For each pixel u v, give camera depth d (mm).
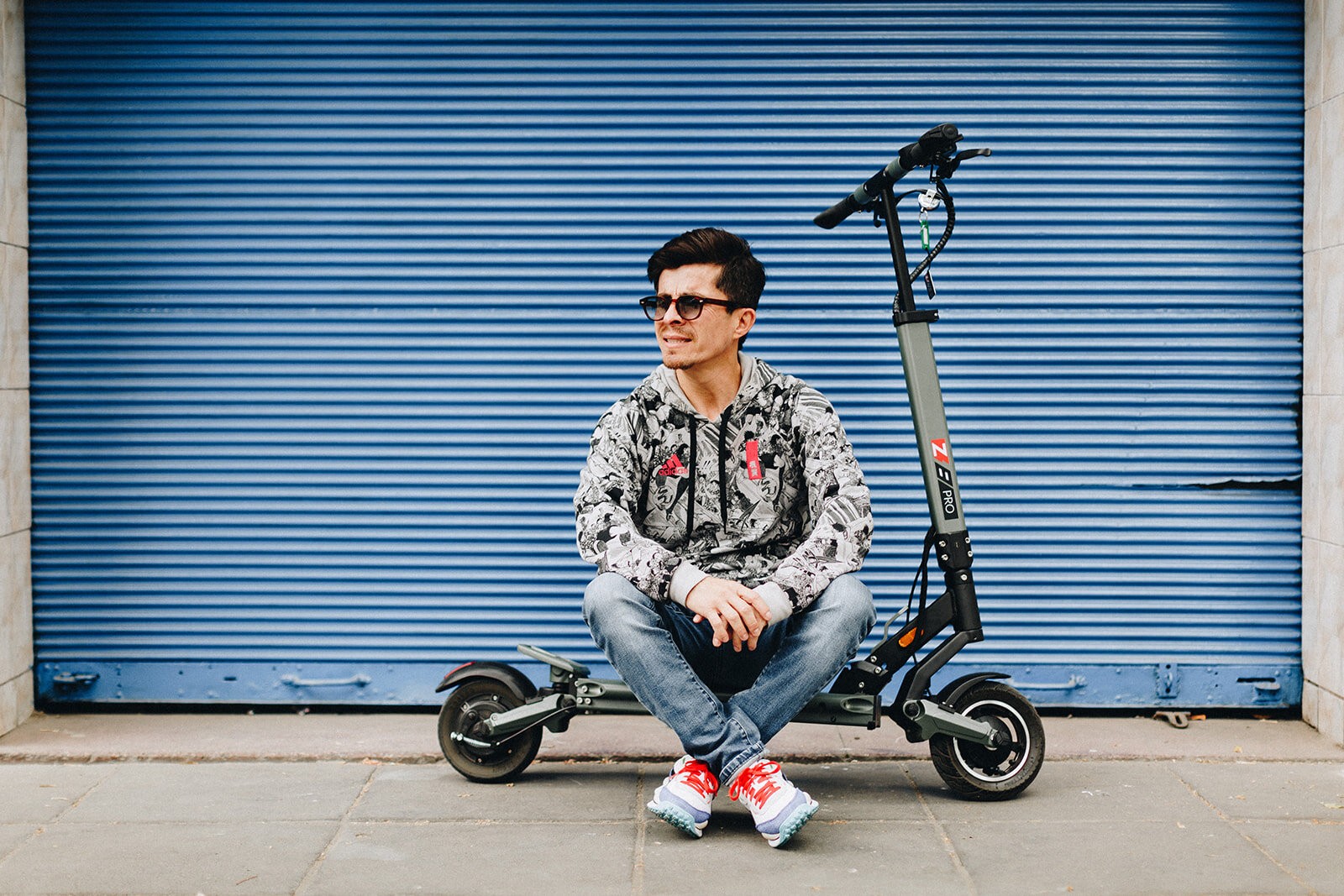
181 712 4324
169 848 3043
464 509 4270
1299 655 4238
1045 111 4184
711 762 3045
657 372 3375
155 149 4180
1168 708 4266
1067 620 4258
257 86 4188
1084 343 4211
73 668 4273
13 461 4082
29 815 3295
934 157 3211
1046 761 3764
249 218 4203
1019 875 2859
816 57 4199
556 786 3535
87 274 4203
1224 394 4211
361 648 4301
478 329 4238
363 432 4254
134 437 4238
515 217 4223
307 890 2783
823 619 3057
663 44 4199
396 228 4223
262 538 4270
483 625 4301
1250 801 3387
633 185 4223
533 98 4215
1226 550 4227
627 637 3043
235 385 4234
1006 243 4211
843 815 3271
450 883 2818
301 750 3836
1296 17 4133
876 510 4262
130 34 4160
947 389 4238
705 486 3301
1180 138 4168
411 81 4195
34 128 4172
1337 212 3893
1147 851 3010
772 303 4242
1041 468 4230
